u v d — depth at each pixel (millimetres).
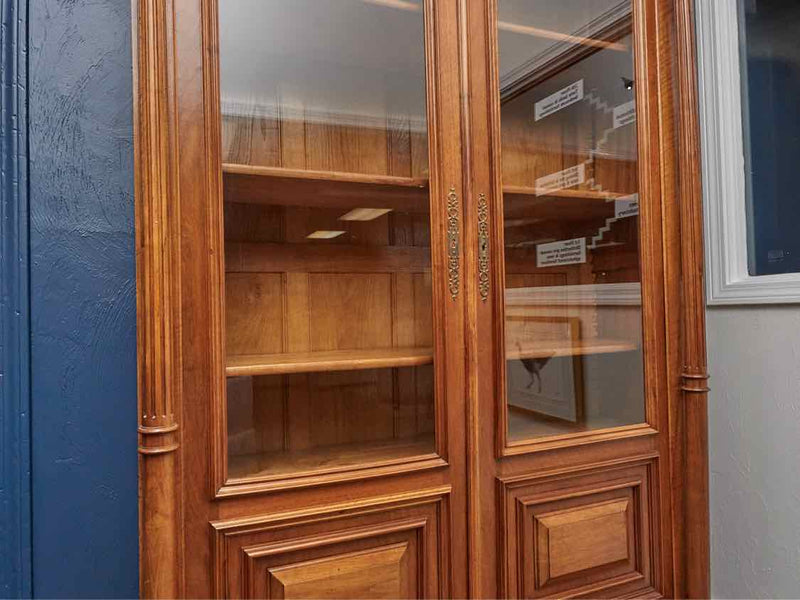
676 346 1020
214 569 721
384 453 851
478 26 898
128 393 938
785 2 1027
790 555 1015
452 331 862
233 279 792
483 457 875
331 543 777
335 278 880
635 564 980
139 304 683
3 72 870
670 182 1022
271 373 805
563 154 982
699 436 1000
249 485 746
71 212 907
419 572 835
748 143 1103
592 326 995
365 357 866
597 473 955
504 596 873
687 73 1016
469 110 883
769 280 1042
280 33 834
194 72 737
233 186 789
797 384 1005
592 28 1012
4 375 863
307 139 850
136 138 687
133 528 938
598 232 1012
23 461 870
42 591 882
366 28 882
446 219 862
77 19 912
